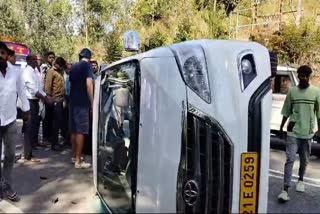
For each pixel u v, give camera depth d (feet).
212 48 11.94
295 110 18.26
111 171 15.23
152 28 105.19
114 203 14.40
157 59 12.70
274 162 26.68
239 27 85.35
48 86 24.35
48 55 26.73
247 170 11.53
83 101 20.61
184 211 11.81
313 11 78.89
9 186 16.11
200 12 99.40
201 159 11.68
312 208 17.21
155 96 12.27
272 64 12.40
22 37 99.50
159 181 11.91
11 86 16.01
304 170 19.47
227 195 11.50
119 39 102.68
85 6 113.91
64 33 111.65
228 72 11.62
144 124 12.53
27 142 21.85
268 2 89.92
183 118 11.84
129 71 14.33
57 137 25.09
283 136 26.17
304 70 18.07
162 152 11.95
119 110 15.01
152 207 12.00
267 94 11.71
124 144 14.14
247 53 11.80
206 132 11.57
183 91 11.94
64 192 17.24
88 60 20.80
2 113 15.74
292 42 61.41
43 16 103.81
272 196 18.79
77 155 20.94
